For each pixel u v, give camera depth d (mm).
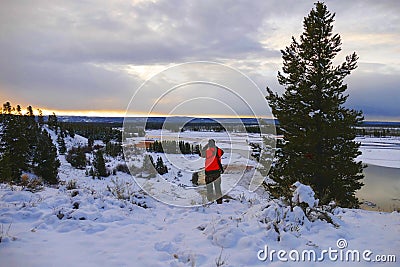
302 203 5727
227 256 4102
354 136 12734
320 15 13211
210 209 6965
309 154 12656
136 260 3748
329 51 13023
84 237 4465
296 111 13438
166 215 6406
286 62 14000
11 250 3684
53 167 23078
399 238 5074
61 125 67688
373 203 16391
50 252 3771
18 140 24000
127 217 5680
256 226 5172
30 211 5336
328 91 12844
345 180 12469
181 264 3764
